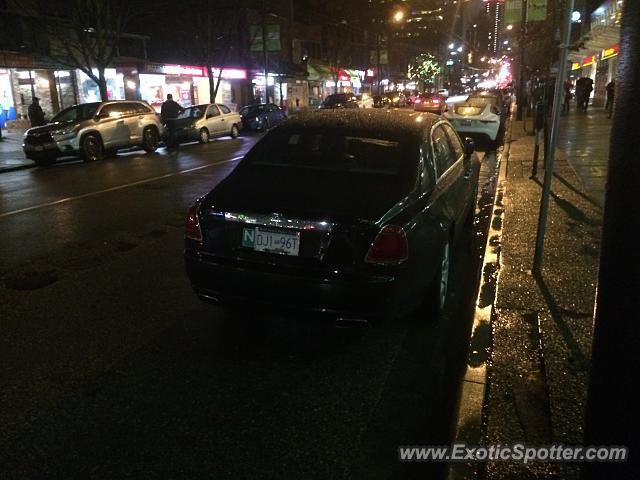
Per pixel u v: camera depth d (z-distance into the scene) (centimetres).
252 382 351
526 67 2358
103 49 1956
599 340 158
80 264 595
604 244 156
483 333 393
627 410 149
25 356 387
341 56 5312
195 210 390
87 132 1551
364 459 277
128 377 357
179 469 269
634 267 146
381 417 313
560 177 942
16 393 339
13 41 2133
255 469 269
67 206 905
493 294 459
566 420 285
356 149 436
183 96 2980
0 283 536
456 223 484
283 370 367
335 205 361
